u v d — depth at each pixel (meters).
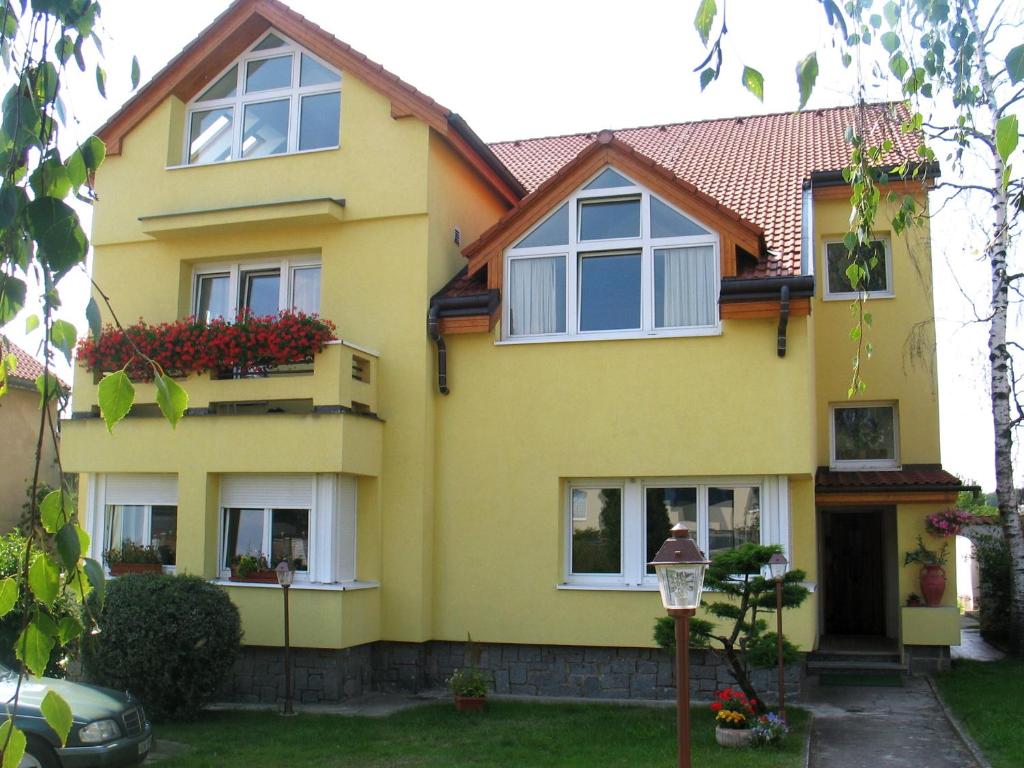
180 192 15.17
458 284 14.45
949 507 14.98
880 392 16.19
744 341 12.92
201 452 13.43
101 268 15.42
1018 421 14.70
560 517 13.41
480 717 11.75
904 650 14.41
